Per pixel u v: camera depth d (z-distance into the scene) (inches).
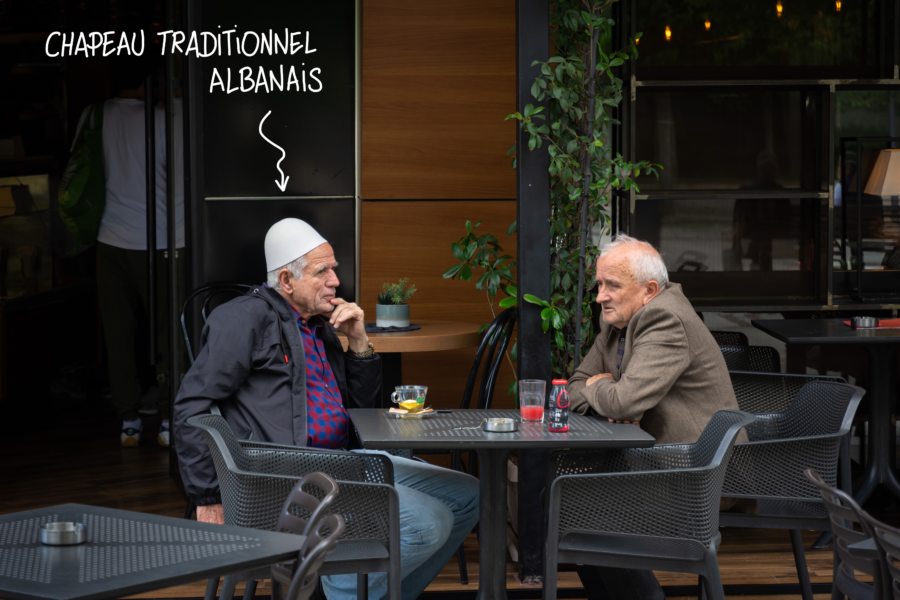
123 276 420.5
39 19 507.2
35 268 502.3
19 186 500.1
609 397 225.9
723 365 232.8
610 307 235.6
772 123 394.0
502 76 343.3
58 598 115.8
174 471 370.3
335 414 235.3
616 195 386.9
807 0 390.0
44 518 150.0
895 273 392.5
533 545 274.2
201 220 336.5
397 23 339.9
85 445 430.0
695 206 395.2
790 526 218.8
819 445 218.1
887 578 160.9
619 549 194.7
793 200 396.5
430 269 344.5
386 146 341.4
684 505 191.0
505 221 346.3
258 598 263.0
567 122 275.6
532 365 271.6
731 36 389.7
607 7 287.4
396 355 316.2
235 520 191.0
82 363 521.0
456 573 282.5
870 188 376.8
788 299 394.3
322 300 236.7
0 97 508.1
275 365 227.9
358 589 218.5
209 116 335.6
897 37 381.4
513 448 199.0
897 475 350.0
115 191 417.1
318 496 187.5
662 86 376.2
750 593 267.9
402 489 221.8
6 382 480.1
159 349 400.2
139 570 125.3
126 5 482.0
